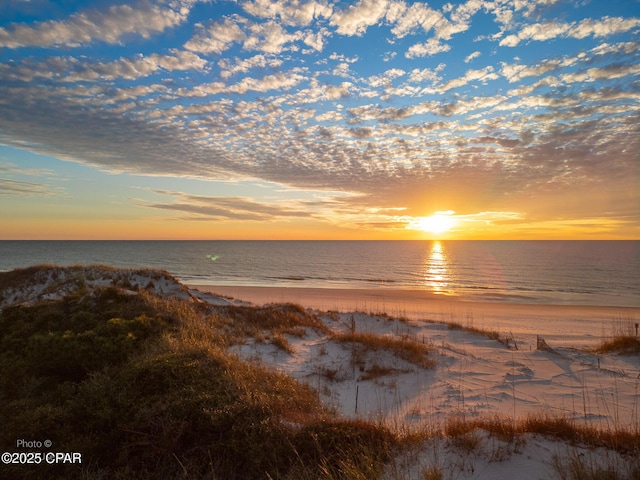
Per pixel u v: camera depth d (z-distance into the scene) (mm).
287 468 3961
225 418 4598
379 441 4461
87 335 7582
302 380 8266
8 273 17422
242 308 15297
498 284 49906
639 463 3805
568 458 3990
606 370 9805
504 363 10508
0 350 7328
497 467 3924
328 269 69875
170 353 6594
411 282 52344
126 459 4020
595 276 56312
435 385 8484
